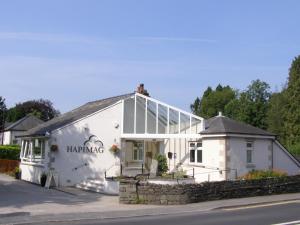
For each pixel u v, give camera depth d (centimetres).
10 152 4581
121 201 2238
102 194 2692
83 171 3159
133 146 3416
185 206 2077
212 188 2297
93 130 3225
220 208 2030
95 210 1955
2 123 4962
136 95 3397
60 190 2859
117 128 3309
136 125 3362
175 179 2794
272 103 7369
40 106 9631
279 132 6700
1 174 4078
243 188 2425
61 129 3112
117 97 3553
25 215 1764
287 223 1528
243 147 2984
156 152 3488
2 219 1648
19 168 3691
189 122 3228
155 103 3375
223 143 2912
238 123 3136
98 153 3228
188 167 3198
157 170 3216
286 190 2638
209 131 2994
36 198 2423
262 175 2748
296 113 5784
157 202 2191
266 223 1531
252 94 8375
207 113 9281
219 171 2912
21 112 9462
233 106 8219
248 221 1585
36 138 3369
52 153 3067
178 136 3195
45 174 3069
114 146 3256
